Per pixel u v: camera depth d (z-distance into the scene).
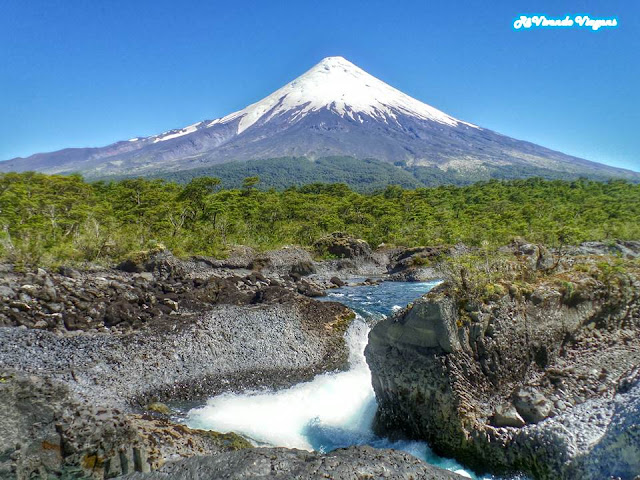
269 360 21.28
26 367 17.36
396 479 8.22
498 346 12.50
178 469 8.18
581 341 13.64
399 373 13.16
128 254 38.03
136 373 18.47
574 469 9.57
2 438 7.59
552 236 51.25
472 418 11.55
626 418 9.44
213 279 32.31
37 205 59.78
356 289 43.84
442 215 86.38
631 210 85.44
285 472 8.08
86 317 22.86
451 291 13.09
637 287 14.64
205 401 17.73
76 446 8.33
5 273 26.02
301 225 74.69
